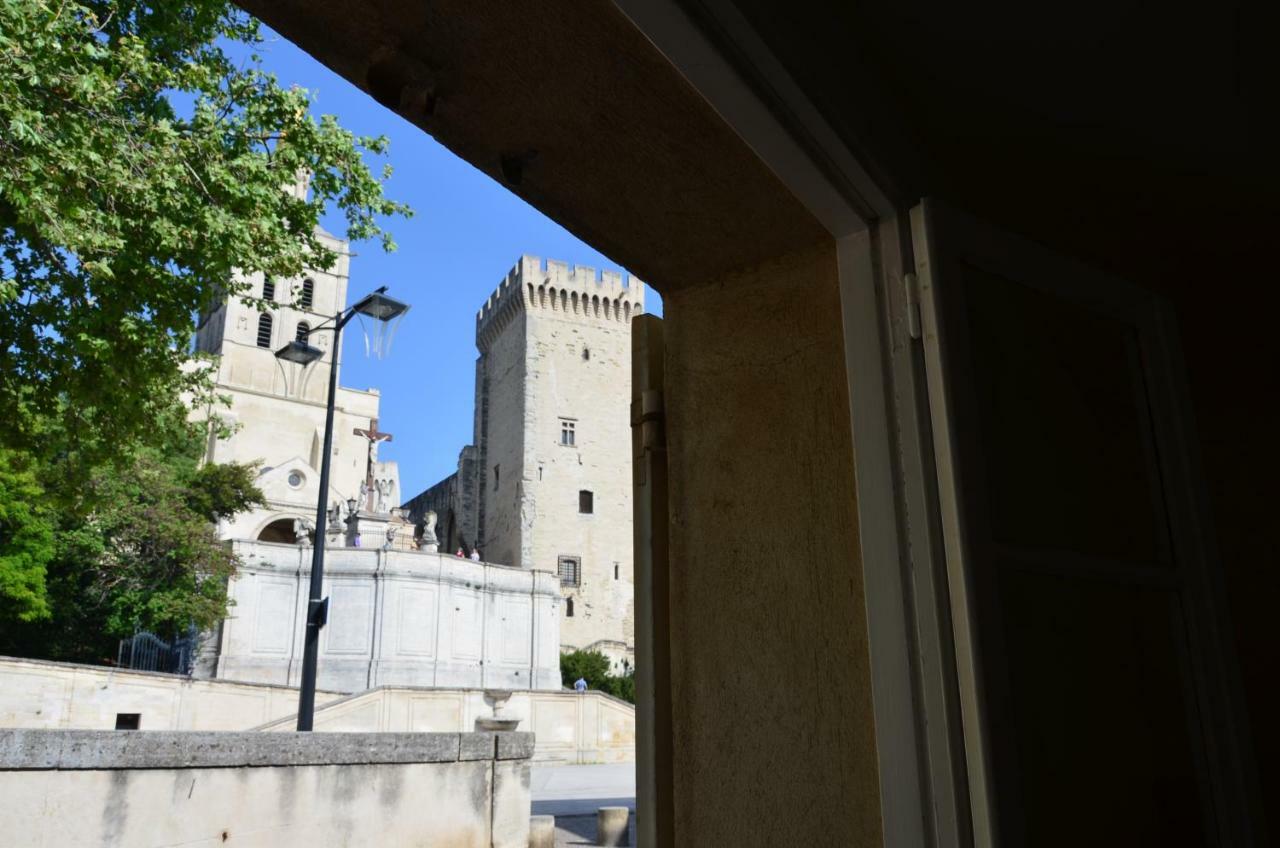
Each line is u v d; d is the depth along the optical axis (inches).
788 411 90.1
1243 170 101.3
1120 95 88.9
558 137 79.9
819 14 72.7
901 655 72.6
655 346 106.8
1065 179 101.3
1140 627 82.7
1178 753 80.0
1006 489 75.5
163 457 1469.0
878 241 82.5
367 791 256.4
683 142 79.4
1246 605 104.2
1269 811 95.6
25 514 1123.3
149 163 314.5
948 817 66.6
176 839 207.8
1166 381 94.8
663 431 101.7
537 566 2378.2
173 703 1063.6
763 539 88.5
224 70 359.3
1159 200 106.6
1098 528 82.7
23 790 183.0
